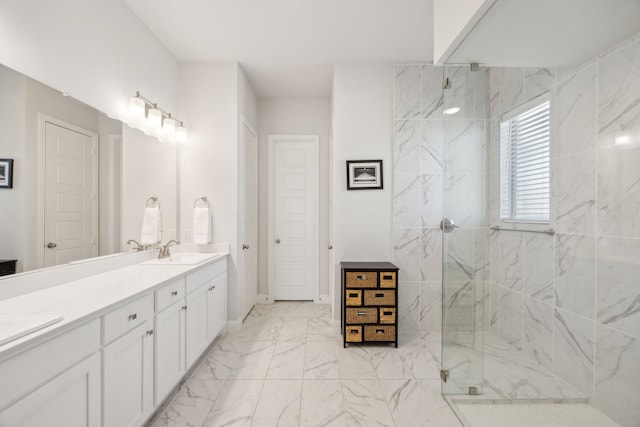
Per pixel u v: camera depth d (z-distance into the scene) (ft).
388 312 8.72
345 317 8.71
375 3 7.21
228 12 7.51
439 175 9.79
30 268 4.68
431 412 5.82
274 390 6.51
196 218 9.45
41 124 4.89
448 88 6.73
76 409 3.59
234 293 9.80
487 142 6.64
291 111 12.98
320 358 8.00
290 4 7.23
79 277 5.64
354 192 9.84
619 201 4.61
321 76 10.92
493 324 6.43
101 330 4.03
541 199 6.04
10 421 2.80
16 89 4.49
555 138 5.71
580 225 5.26
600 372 4.92
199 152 9.73
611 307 4.76
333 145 9.98
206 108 9.76
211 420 5.54
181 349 6.40
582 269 5.23
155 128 8.04
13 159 4.42
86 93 5.93
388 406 5.99
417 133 9.79
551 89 5.72
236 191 9.76
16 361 2.85
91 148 6.02
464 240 6.66
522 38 4.77
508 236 6.54
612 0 3.89
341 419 5.59
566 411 5.16
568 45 4.95
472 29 4.63
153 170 8.30
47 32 5.03
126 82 7.21
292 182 13.12
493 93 6.59
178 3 7.17
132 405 4.70
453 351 6.32
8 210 4.33
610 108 4.68
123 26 7.08
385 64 9.84
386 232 9.84
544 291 5.97
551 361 5.77
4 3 4.33
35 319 3.29
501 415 5.41
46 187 4.98
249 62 9.90
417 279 9.77
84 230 5.80
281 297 13.15
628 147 4.46
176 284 6.19
